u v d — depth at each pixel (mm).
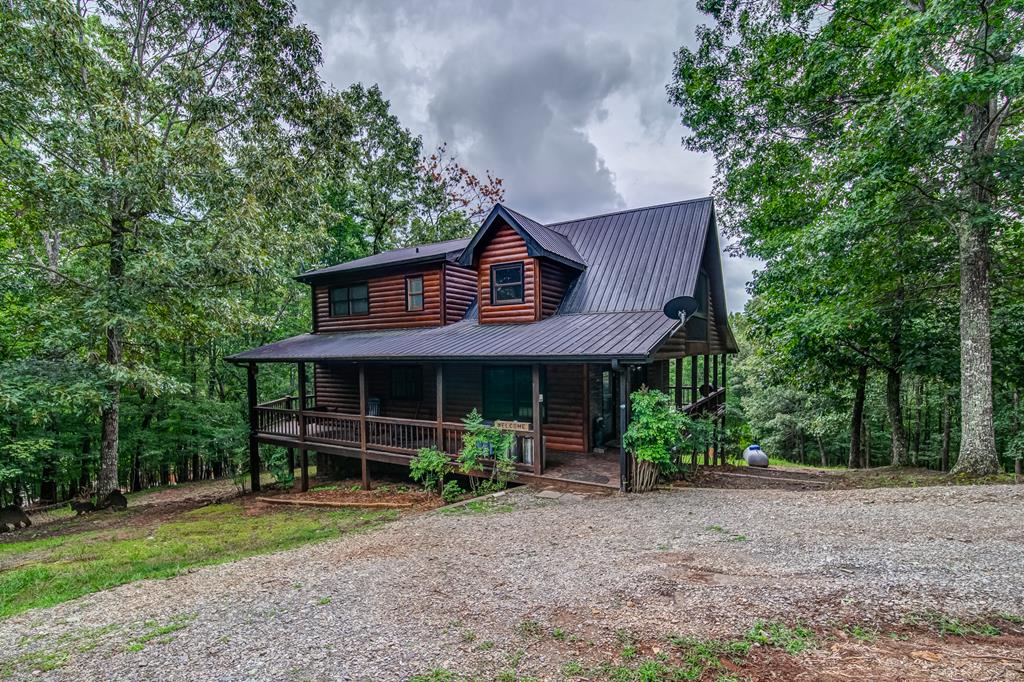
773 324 12922
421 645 3420
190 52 13617
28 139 10906
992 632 3082
